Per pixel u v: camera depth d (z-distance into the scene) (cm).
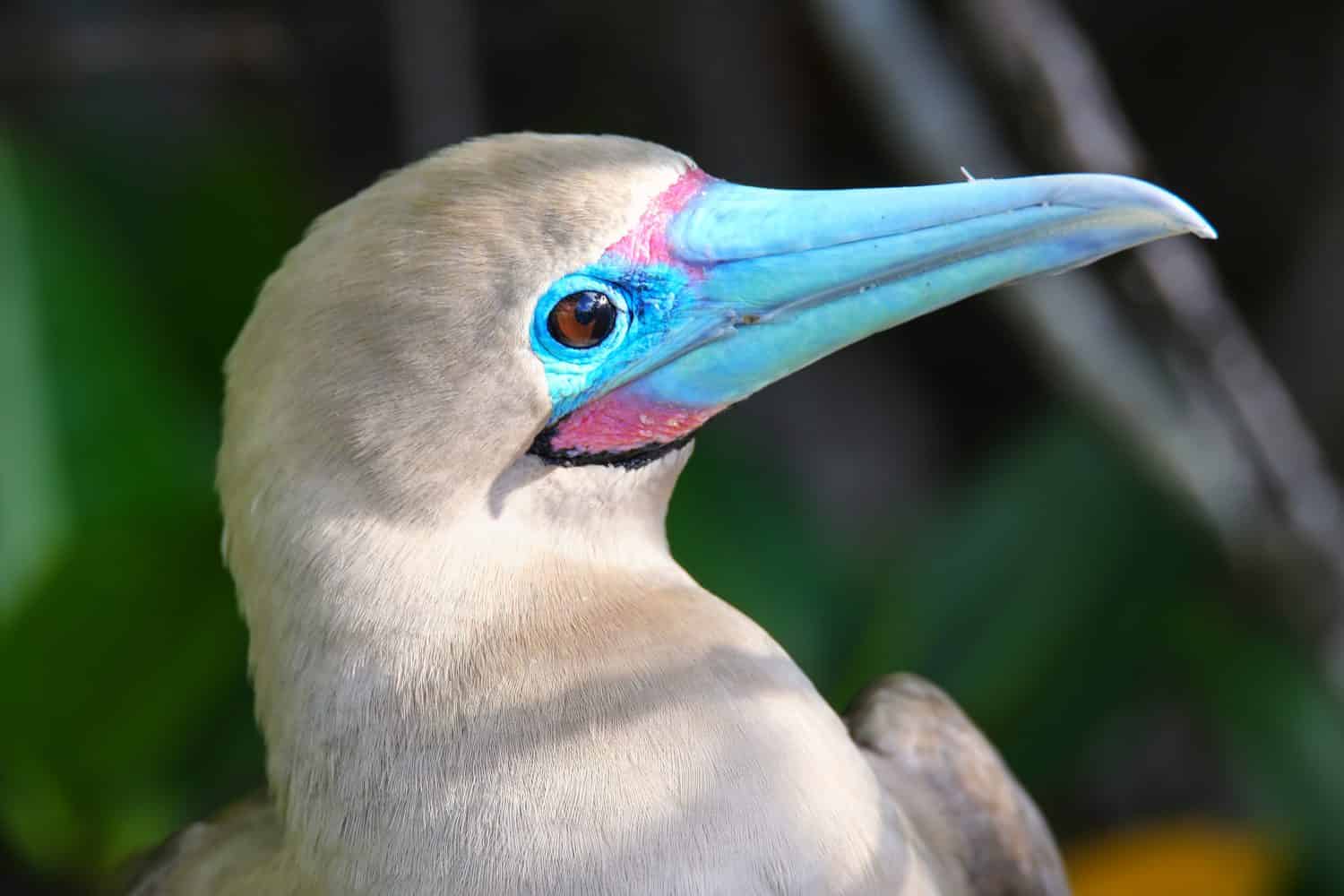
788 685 676
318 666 671
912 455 1562
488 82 1535
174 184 1368
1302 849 1177
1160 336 1055
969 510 1224
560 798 638
